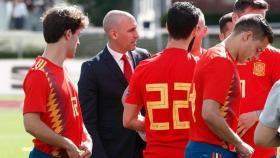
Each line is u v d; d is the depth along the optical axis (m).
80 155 13.05
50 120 12.77
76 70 47.97
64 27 12.91
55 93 12.73
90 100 15.63
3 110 43.09
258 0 15.28
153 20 73.06
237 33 12.52
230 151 12.55
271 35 12.48
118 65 15.75
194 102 12.59
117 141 15.71
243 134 14.93
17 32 65.44
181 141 13.30
